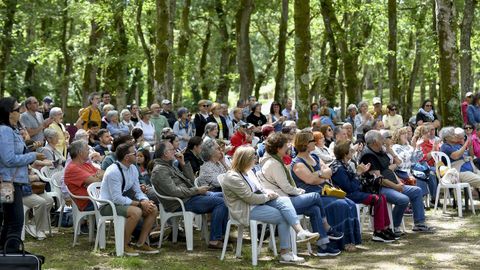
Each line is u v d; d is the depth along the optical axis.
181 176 9.02
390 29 21.50
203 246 8.92
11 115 7.11
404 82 33.56
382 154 9.77
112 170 8.33
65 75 29.77
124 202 8.25
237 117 14.95
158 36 16.77
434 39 22.55
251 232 7.87
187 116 14.40
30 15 26.72
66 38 31.14
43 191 9.40
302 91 14.79
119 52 24.08
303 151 8.90
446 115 14.57
